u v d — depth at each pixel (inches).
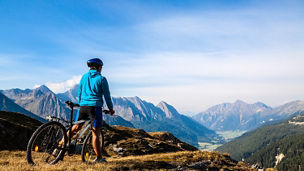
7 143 757.3
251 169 639.1
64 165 297.0
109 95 309.7
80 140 325.1
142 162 385.1
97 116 299.9
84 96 303.9
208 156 617.3
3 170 252.2
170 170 377.1
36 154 275.1
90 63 316.2
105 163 329.1
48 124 271.7
